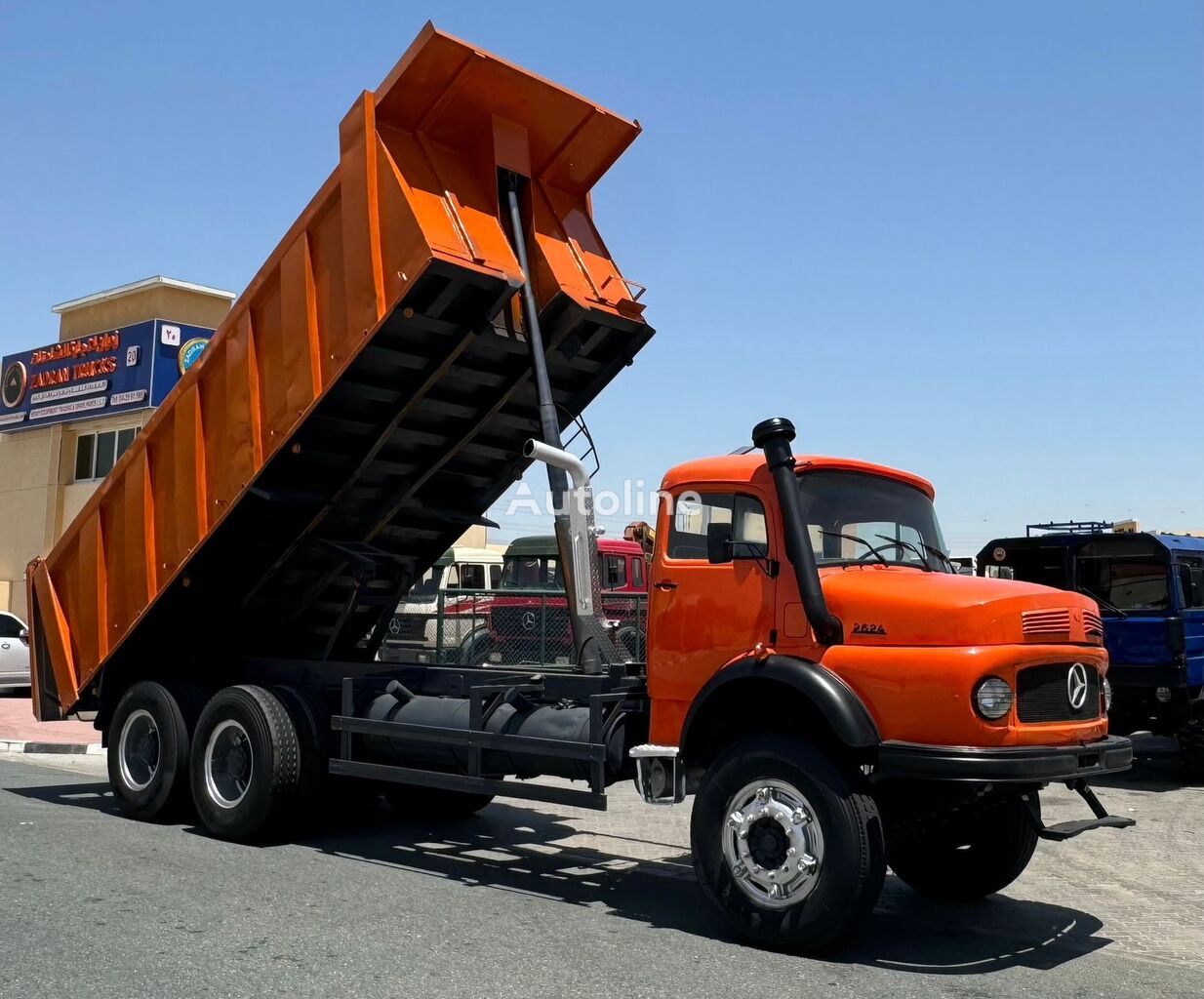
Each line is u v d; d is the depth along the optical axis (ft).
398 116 24.86
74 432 92.38
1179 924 21.52
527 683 25.12
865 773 19.88
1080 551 43.50
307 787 26.89
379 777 25.64
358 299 24.50
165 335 86.38
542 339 26.71
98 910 19.65
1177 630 39.96
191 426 29.40
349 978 16.34
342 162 25.05
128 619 31.60
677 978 16.92
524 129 26.40
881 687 18.49
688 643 21.36
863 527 21.74
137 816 29.78
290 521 29.25
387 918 19.93
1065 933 20.68
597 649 25.12
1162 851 28.78
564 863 26.13
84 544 32.94
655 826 31.45
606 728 22.12
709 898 19.42
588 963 17.53
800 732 19.92
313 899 21.13
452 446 28.45
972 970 18.02
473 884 23.36
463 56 23.88
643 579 57.26
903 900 23.18
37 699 35.04
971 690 17.78
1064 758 17.97
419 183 24.56
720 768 19.54
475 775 23.91
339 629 30.53
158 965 16.62
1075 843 29.73
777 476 20.04
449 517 31.17
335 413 26.40
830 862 17.93
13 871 22.58
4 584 92.53
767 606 20.36
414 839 28.53
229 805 27.25
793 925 18.16
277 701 27.14
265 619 32.53
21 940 17.67
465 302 24.64
